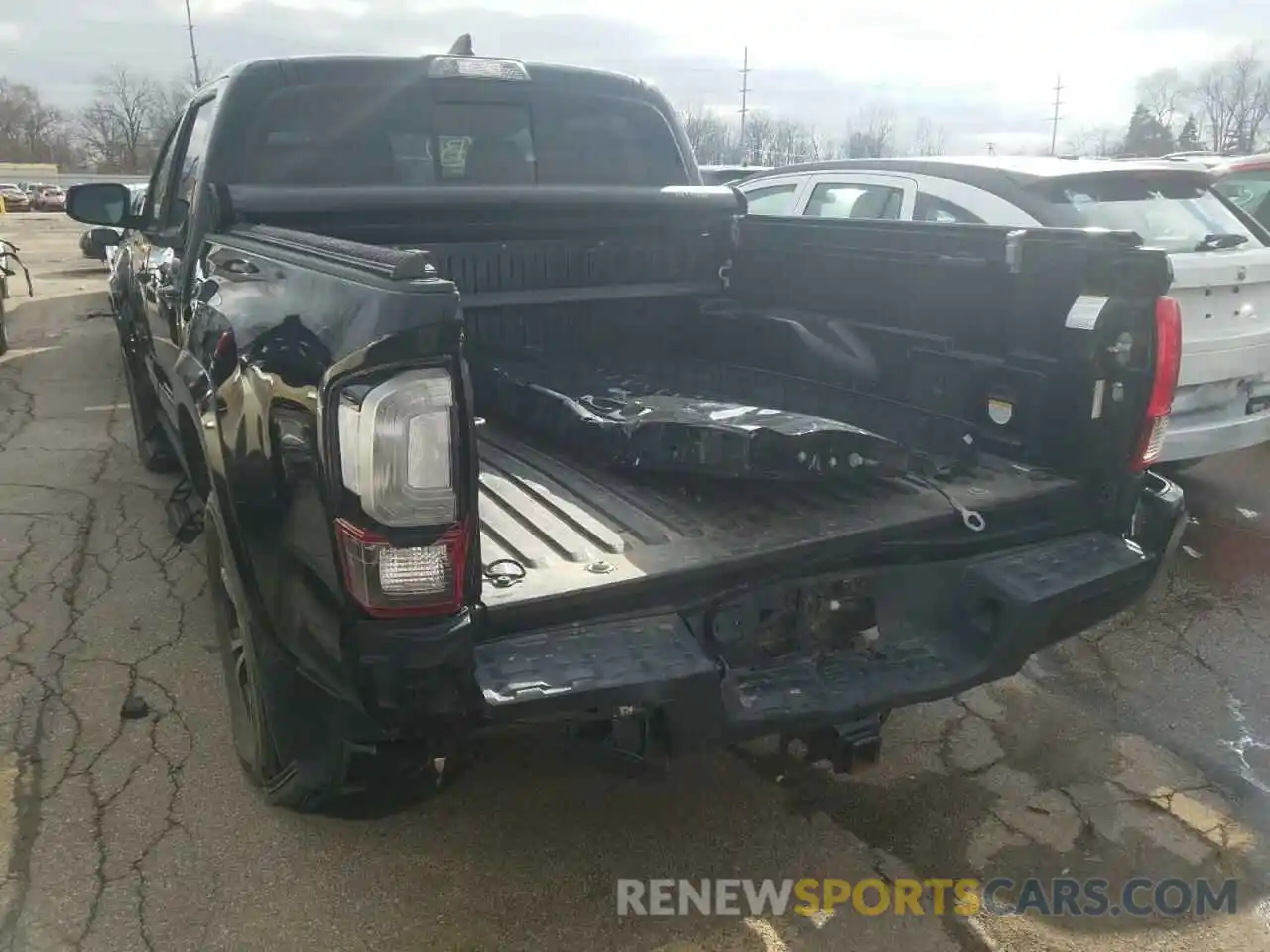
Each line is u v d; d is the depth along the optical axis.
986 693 3.73
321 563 2.06
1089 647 4.11
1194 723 3.54
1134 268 2.78
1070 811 3.04
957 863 2.80
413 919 2.53
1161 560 3.01
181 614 4.12
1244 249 5.20
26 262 19.84
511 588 2.19
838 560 2.53
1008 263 3.00
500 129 4.01
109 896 2.56
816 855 2.82
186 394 2.99
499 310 3.79
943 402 3.29
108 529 5.05
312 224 3.30
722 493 2.78
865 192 6.24
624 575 2.26
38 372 8.96
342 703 2.13
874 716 2.55
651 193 3.83
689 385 3.73
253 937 2.45
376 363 1.91
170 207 4.28
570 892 2.64
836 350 3.57
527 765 3.17
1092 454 2.93
